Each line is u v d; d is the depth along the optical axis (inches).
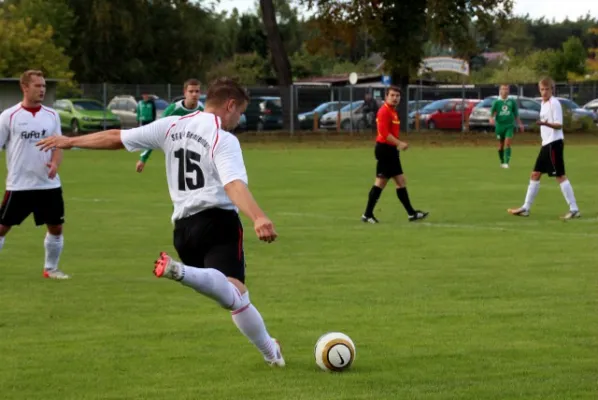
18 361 455.8
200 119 415.8
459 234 932.6
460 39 3417.8
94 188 1440.7
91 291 646.5
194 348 482.9
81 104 3169.3
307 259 782.5
